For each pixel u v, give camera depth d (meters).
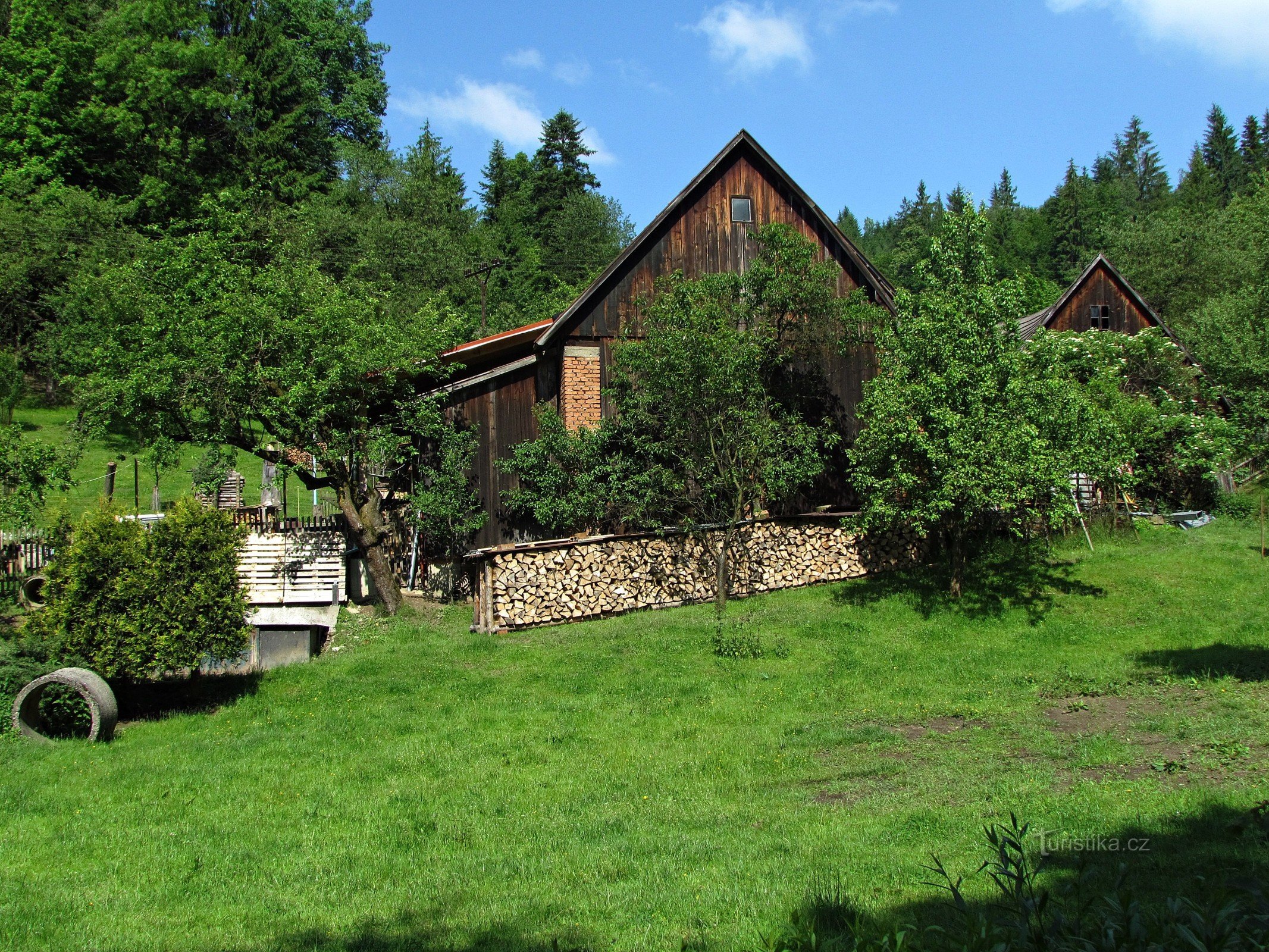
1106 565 19.83
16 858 8.62
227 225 18.17
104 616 13.24
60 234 34.44
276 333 16.23
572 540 18.16
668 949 5.98
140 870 8.23
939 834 7.77
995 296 17.36
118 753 11.95
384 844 8.76
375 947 6.47
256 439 17.17
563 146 71.50
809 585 20.22
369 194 51.03
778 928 5.96
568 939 6.34
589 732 12.18
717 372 17.31
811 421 21.64
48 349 33.12
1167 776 8.78
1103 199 83.12
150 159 40.38
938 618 17.27
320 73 54.75
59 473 15.96
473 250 56.19
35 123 38.94
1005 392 16.94
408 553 20.06
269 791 10.41
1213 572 18.98
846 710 12.52
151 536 13.70
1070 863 6.80
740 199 22.02
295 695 14.23
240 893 7.69
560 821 9.10
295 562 17.77
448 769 10.98
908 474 16.91
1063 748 10.02
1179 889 6.07
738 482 18.36
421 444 19.75
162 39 43.12
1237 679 12.46
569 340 20.61
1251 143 98.19
